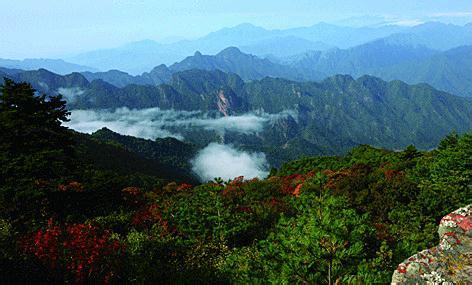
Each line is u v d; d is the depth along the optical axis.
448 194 17.69
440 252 5.84
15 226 15.98
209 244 15.13
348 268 8.79
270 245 9.98
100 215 21.39
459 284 5.21
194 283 11.91
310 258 8.62
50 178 22.97
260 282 9.64
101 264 11.32
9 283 10.02
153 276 12.03
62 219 19.00
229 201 18.69
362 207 17.17
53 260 10.58
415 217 15.16
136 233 15.86
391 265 9.50
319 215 9.42
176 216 17.19
